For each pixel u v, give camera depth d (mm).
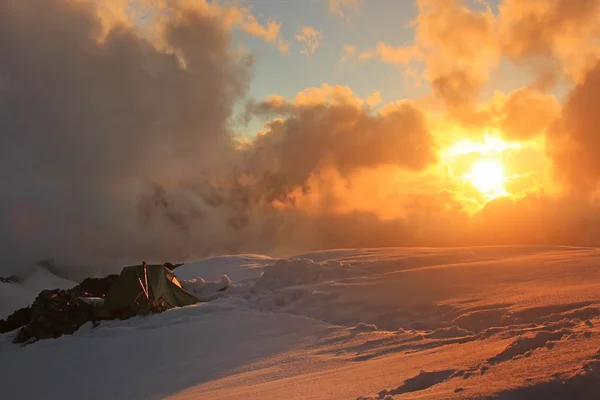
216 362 8977
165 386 8031
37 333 13586
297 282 15273
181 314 13117
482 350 6223
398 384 5266
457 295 10742
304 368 7500
